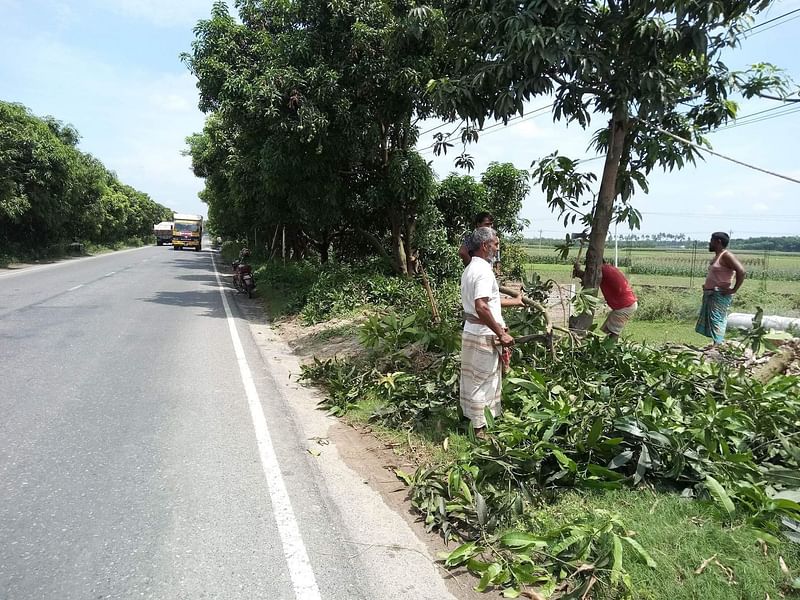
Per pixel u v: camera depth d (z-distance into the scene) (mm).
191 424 5047
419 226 14312
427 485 3742
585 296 5723
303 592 2746
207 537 3205
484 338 4387
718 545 2916
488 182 17469
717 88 6230
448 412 5062
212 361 7617
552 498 3611
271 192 13461
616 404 4008
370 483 4047
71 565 2871
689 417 4180
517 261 18156
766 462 3793
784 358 5750
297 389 6539
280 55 11438
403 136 13203
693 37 5227
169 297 14711
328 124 11234
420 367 6273
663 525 3107
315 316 11148
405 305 11031
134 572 2836
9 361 6988
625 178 6594
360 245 17656
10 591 2635
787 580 2646
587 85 5926
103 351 7801
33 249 26391
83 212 32469
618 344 5758
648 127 6008
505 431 4219
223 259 37938
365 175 13859
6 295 13156
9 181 21547
